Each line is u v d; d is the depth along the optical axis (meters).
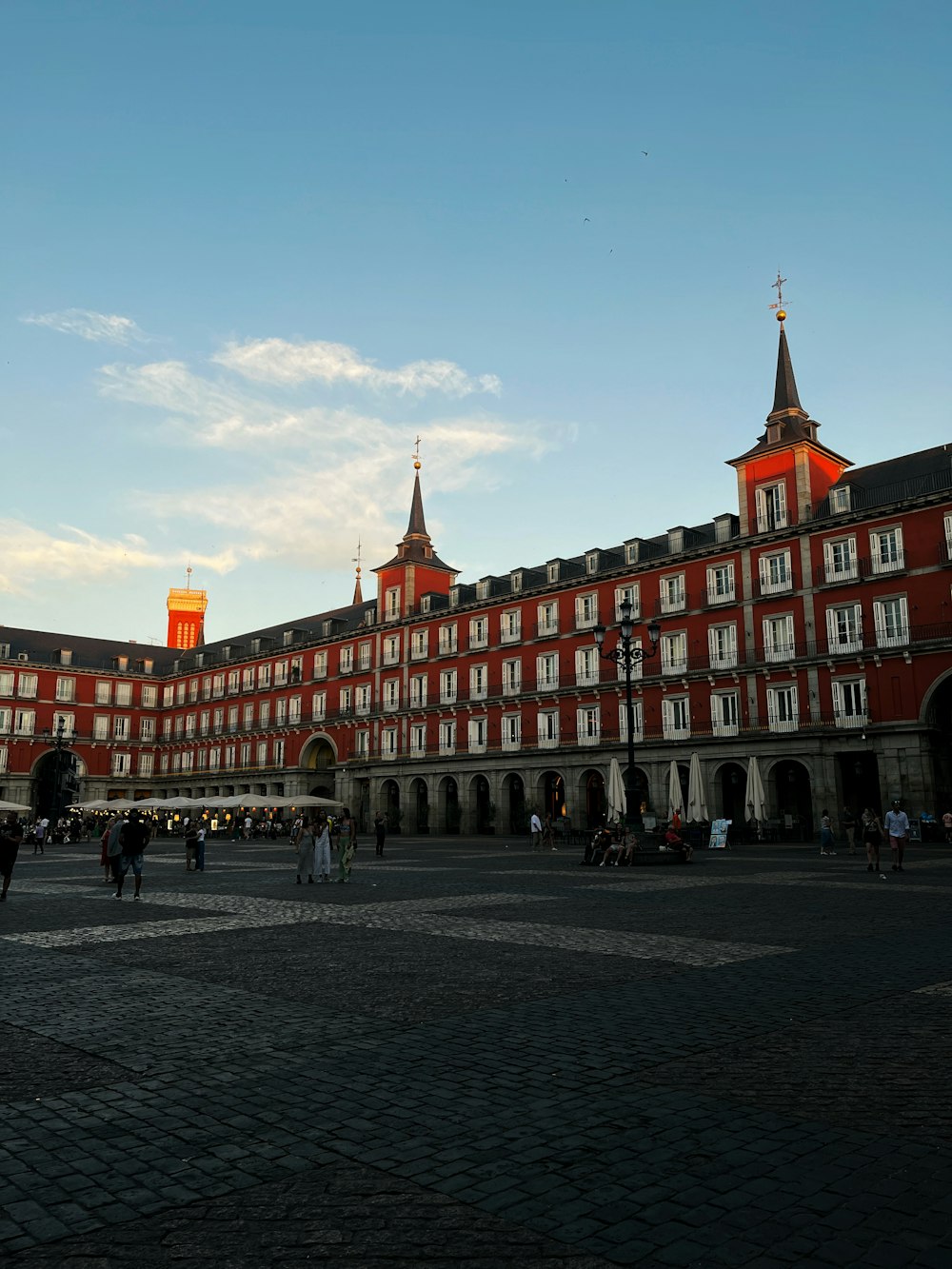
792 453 46.56
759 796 38.56
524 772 56.12
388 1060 6.25
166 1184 4.29
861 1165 4.46
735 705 46.66
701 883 19.88
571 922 13.25
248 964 9.95
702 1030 7.01
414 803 63.66
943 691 41.47
